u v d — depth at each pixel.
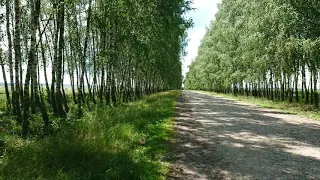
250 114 22.20
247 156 9.55
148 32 27.00
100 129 12.12
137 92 41.12
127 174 7.21
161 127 15.00
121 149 9.48
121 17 22.70
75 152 8.47
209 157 9.47
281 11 26.39
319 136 12.96
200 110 25.56
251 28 32.66
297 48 25.39
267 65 33.50
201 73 82.56
